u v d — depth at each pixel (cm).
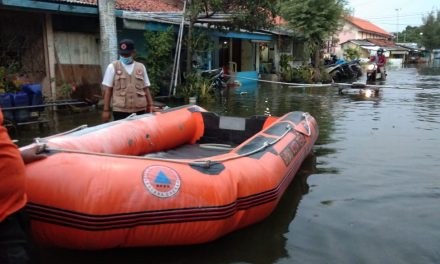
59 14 1133
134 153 520
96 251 363
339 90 1742
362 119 1043
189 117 694
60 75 1147
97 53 1244
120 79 592
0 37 1031
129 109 601
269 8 1488
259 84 2116
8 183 253
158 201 328
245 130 699
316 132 703
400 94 1650
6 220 255
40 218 309
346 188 534
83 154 333
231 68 2178
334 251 374
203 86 1403
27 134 808
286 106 1295
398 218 446
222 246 379
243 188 383
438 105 1307
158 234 333
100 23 1123
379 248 381
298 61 2891
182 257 359
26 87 848
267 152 461
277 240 392
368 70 2453
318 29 2425
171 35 1329
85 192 307
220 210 350
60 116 1012
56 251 363
